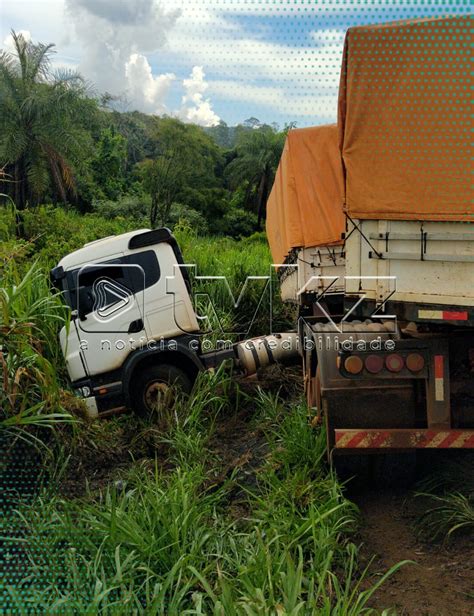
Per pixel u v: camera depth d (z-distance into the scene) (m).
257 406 7.25
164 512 4.10
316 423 5.42
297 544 3.97
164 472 5.77
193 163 40.22
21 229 15.88
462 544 4.18
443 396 4.73
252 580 3.47
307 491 4.65
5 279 6.20
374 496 5.03
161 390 7.50
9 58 24.42
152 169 38.75
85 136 26.42
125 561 3.51
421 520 4.52
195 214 37.12
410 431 4.71
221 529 4.20
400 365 4.79
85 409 6.01
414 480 5.09
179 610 3.37
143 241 7.59
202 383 7.23
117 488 5.35
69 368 7.40
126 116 51.41
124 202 35.97
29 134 24.00
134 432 6.98
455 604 3.53
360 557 4.08
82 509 4.55
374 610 3.31
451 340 4.80
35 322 6.22
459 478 5.02
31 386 5.45
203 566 3.79
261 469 5.35
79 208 36.12
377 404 4.87
